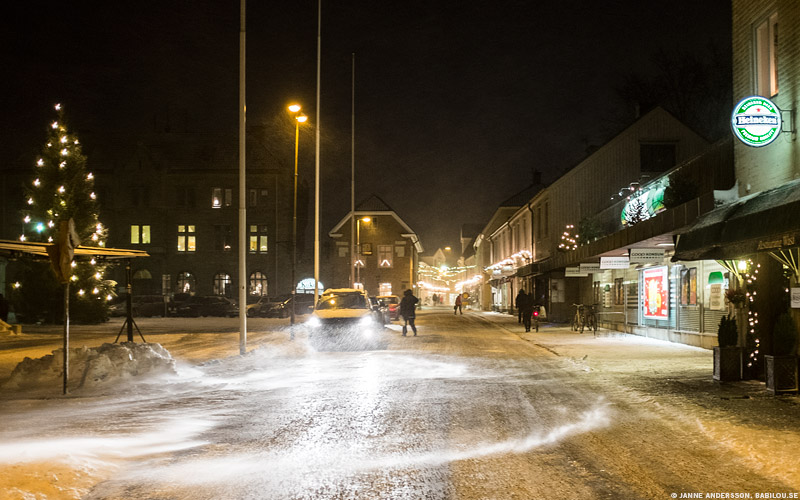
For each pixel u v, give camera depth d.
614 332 27.86
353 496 5.40
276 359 17.58
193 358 17.52
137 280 60.69
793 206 9.65
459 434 7.81
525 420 8.63
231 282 60.91
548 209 39.06
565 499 5.30
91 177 33.00
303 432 8.05
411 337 26.25
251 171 61.53
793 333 10.78
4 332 26.08
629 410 9.31
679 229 15.32
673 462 6.43
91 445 7.31
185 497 5.43
